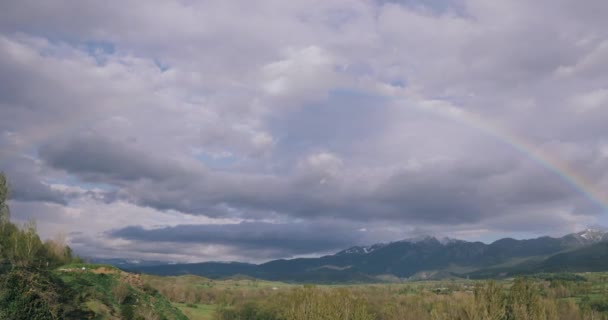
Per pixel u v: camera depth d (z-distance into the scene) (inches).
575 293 7160.4
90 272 4864.7
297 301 5546.3
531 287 4552.2
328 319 5019.7
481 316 4318.4
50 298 3607.3
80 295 4087.1
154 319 4466.0
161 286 7613.2
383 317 6063.0
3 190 4790.8
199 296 7603.4
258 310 5802.2
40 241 5024.6
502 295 4522.6
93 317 3804.1
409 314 5821.9
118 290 4596.5
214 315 6038.4
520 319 4330.7
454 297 6535.4
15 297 3331.7
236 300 7155.5
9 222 4793.3
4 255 4045.3
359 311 5167.3
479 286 4640.8
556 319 4729.3
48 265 4685.0
